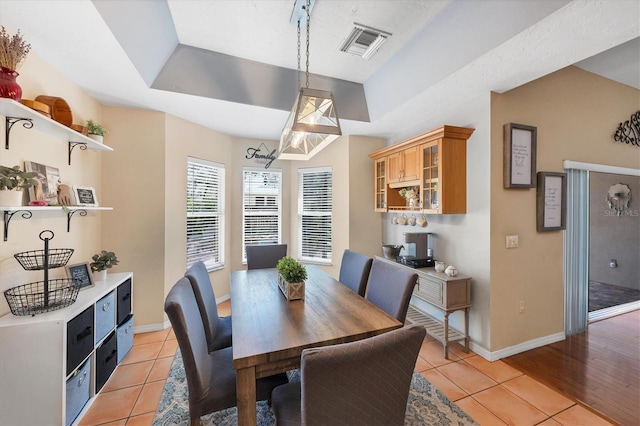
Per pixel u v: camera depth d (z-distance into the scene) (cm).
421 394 191
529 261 254
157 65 222
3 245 159
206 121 328
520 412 174
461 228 264
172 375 211
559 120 269
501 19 160
